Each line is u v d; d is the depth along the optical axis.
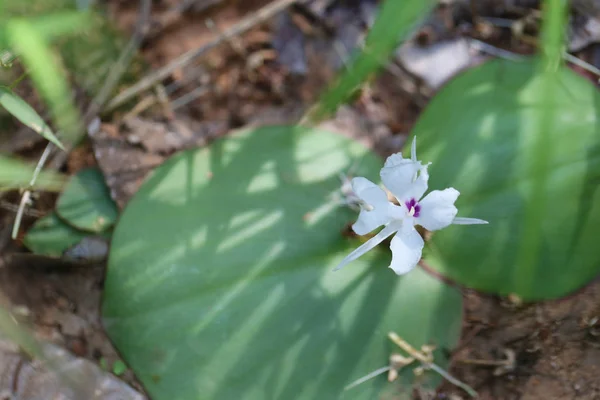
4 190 0.41
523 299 0.40
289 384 0.39
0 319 0.38
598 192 0.40
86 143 0.43
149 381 0.39
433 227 0.36
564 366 0.40
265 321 0.39
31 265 0.41
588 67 0.43
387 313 0.39
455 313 0.40
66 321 0.41
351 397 0.39
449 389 0.40
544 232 0.40
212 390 0.39
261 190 0.40
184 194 0.41
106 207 0.42
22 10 0.41
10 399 0.39
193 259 0.40
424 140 0.41
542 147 0.36
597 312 0.40
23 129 0.42
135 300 0.40
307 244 0.40
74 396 0.40
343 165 0.41
